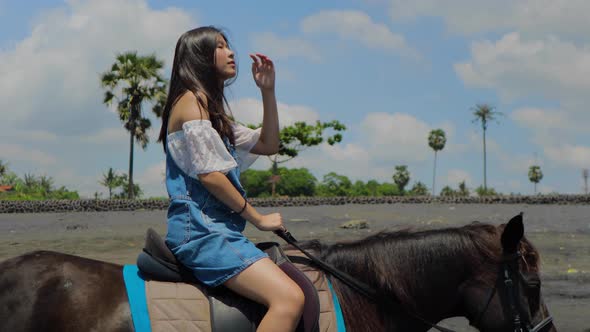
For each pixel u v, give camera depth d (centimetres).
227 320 231
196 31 261
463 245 263
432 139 7700
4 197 3612
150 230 247
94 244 1359
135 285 237
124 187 4597
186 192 243
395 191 8438
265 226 245
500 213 2502
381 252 268
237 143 281
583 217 2198
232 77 266
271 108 289
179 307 232
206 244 235
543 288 792
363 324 258
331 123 4141
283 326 224
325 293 252
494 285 254
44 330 223
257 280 229
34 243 1377
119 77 3494
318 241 278
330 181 8569
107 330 224
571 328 593
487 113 7031
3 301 224
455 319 647
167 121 256
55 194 4075
